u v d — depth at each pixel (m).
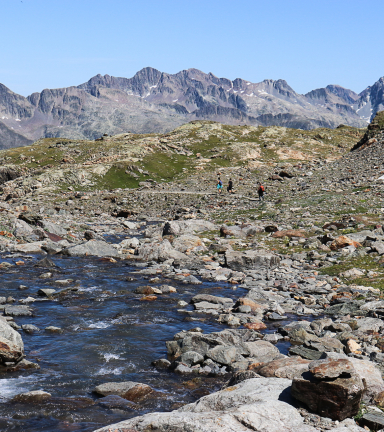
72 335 16.47
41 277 26.41
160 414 8.87
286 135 169.75
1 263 29.30
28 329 16.86
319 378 8.95
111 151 134.75
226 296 22.67
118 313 19.41
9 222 41.84
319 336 16.05
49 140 180.75
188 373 13.19
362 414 9.00
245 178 97.19
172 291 23.59
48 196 88.19
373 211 45.03
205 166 121.69
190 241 36.97
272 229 41.84
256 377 10.66
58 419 10.23
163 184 99.81
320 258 30.33
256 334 16.09
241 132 169.12
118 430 8.31
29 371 13.15
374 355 13.05
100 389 11.73
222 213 57.09
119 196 84.19
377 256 28.98
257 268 28.81
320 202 53.53
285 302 21.17
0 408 10.70
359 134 187.62
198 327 17.05
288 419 8.41
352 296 21.12
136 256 34.12
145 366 13.80
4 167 123.75
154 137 158.25
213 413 8.63
